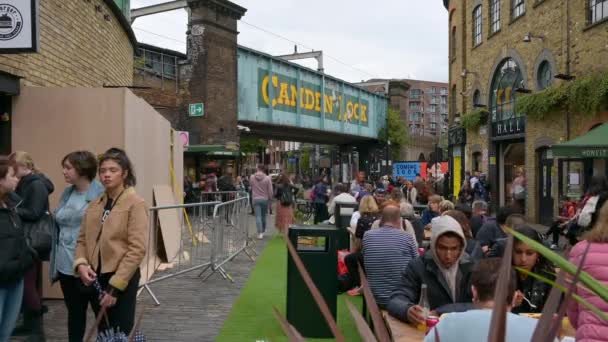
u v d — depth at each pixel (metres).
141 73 21.25
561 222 11.74
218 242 9.26
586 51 15.18
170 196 11.22
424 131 142.62
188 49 22.86
